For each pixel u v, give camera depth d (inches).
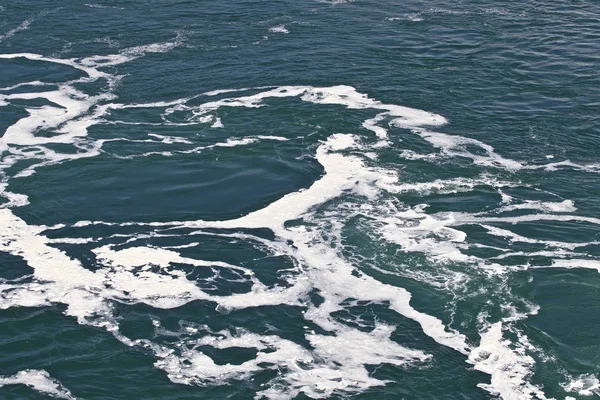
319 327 2255.2
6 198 2800.2
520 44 3878.0
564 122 3240.7
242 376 2102.6
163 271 2463.1
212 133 3181.6
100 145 3110.2
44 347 2192.4
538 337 2217.0
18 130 3211.1
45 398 2043.6
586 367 2124.8
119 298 2356.1
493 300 2343.8
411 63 3703.3
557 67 3663.9
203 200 2800.2
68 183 2883.9
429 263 2485.2
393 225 2652.6
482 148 3073.3
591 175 2923.2
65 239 2603.3
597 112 3307.1
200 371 2118.6
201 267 2480.3
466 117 3277.6
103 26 4104.3
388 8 4293.8
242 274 2452.0
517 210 2731.3
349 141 3115.2
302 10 4266.7
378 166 2965.1
